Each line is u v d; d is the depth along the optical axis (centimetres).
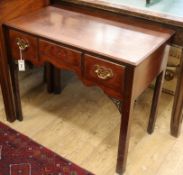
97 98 204
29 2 156
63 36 135
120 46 127
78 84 218
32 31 140
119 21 151
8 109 175
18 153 158
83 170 150
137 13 145
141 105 197
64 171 149
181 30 139
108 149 163
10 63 160
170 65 192
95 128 178
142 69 124
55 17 155
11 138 168
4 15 146
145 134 174
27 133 172
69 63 135
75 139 170
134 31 141
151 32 140
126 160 149
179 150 164
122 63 118
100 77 127
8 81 165
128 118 130
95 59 125
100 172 150
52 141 167
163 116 188
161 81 154
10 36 150
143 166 154
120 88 125
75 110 192
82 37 134
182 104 158
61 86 210
